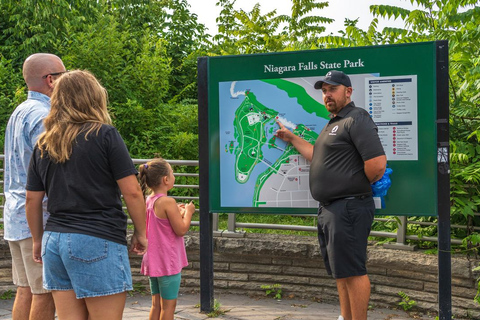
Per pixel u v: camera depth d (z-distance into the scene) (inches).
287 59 170.1
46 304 123.0
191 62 439.5
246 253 197.5
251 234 204.8
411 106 157.5
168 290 149.9
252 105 173.9
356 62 161.8
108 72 353.7
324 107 167.5
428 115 156.4
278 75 171.2
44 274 101.6
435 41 155.1
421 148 156.9
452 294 173.9
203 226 179.2
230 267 203.5
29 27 416.8
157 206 149.8
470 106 199.8
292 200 171.8
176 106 366.6
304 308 185.5
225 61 175.6
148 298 199.9
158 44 398.0
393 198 158.9
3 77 367.2
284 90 170.9
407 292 180.7
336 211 141.2
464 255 177.5
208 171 178.4
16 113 127.4
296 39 415.2
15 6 421.4
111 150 100.8
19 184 124.0
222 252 201.2
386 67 159.2
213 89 177.0
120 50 366.3
